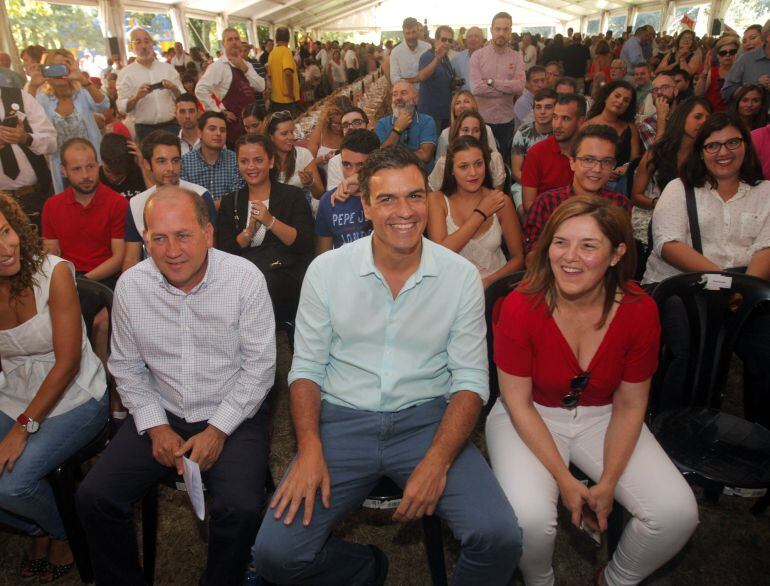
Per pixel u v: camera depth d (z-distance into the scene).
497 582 1.41
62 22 10.70
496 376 2.01
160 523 2.02
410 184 1.38
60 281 1.63
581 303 1.48
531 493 1.44
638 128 4.18
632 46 9.09
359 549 1.61
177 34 14.97
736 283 1.77
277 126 3.43
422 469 1.39
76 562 1.73
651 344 1.49
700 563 1.77
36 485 1.60
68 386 1.69
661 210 2.31
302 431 1.50
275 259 2.72
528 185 3.31
